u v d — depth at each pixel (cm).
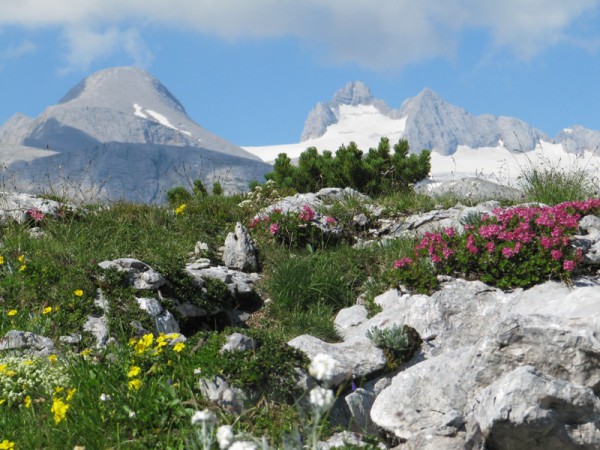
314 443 442
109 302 928
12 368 731
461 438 550
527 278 919
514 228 1001
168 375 665
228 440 393
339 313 1022
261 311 1080
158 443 571
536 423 524
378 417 633
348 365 739
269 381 657
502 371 609
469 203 1467
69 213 1304
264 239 1275
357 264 1158
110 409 618
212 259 1234
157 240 1255
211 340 695
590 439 526
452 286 910
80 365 723
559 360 592
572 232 979
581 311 779
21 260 1031
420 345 823
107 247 1167
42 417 604
